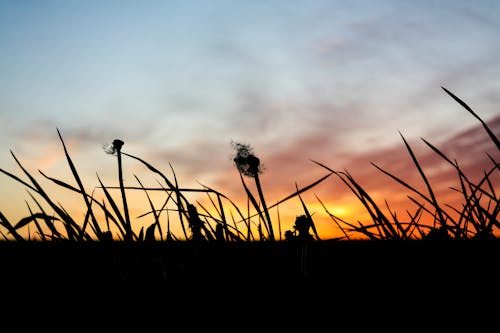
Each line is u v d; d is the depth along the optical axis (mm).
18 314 508
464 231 563
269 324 509
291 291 558
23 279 545
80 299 534
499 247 545
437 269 554
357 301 536
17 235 533
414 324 497
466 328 485
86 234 551
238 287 564
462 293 523
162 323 507
